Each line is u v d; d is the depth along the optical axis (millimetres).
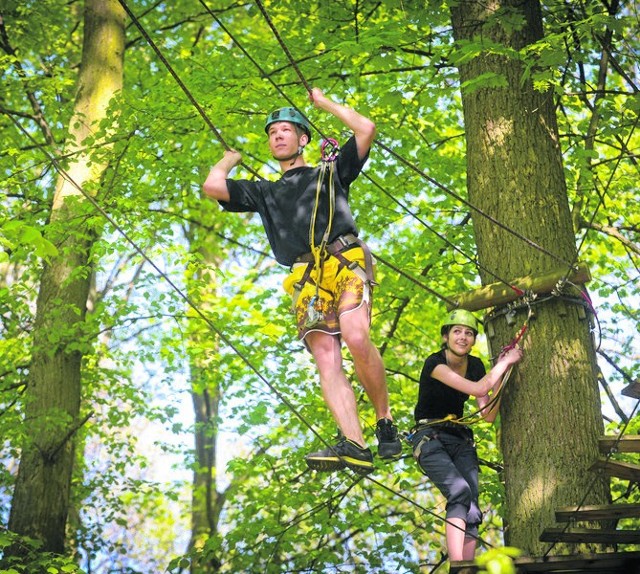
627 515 6164
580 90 10773
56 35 13938
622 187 11484
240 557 11250
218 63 11273
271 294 12250
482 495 10398
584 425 7098
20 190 12500
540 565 6023
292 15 11430
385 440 5066
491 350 7492
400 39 9266
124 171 11336
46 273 11547
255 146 12883
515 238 7715
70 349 10859
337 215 5008
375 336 11914
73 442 11242
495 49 8117
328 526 10758
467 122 8359
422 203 12266
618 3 9336
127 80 14219
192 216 14180
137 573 12977
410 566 10648
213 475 17562
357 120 5023
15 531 10523
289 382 11414
